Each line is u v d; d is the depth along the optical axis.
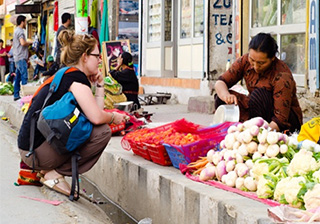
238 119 5.57
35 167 5.12
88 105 4.89
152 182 5.11
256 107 5.56
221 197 4.06
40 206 4.81
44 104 4.92
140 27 15.67
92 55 5.16
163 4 14.43
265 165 4.14
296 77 9.09
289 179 3.80
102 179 6.45
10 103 13.37
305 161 3.88
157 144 5.29
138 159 5.75
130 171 5.61
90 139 4.98
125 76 9.39
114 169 6.04
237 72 5.84
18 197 5.11
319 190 3.50
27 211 4.66
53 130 4.76
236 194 4.18
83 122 4.84
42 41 25.95
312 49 8.46
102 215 5.10
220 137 5.10
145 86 15.37
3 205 4.83
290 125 5.39
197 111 11.25
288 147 4.37
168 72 14.55
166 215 4.83
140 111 9.26
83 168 5.15
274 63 5.49
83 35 5.15
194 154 5.00
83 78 4.99
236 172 4.38
